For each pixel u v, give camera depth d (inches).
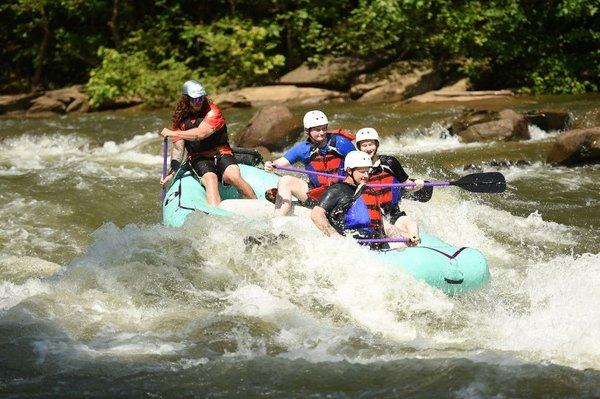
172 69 1744.6
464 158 1138.7
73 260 753.6
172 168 881.5
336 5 1838.1
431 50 1772.9
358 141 772.6
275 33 1745.8
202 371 566.3
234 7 1845.5
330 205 715.4
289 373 561.9
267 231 733.3
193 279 711.1
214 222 764.6
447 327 631.8
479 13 1720.0
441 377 549.0
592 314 633.0
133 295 689.0
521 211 933.8
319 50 1754.4
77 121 1553.9
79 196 1019.9
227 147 884.6
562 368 555.5
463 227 860.6
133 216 951.6
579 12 1691.7
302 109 1566.2
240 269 724.7
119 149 1328.7
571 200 967.0
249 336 615.5
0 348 597.6
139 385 548.4
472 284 680.4
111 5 1914.4
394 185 746.2
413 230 717.3
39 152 1332.4
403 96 1659.7
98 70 1753.2
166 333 622.8
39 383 551.5
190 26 1806.1
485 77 1732.3
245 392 538.6
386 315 652.1
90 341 610.9
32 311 654.5
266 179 892.6
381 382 547.2
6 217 935.7
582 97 1612.9
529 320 634.2
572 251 798.5
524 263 778.8
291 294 686.5
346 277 687.1
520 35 1750.7
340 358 581.6
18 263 776.9
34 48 1923.0
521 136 1269.7
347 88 1715.1
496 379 543.8
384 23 1690.5
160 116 1578.5
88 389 543.8
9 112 1702.8
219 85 1736.0
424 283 674.8
